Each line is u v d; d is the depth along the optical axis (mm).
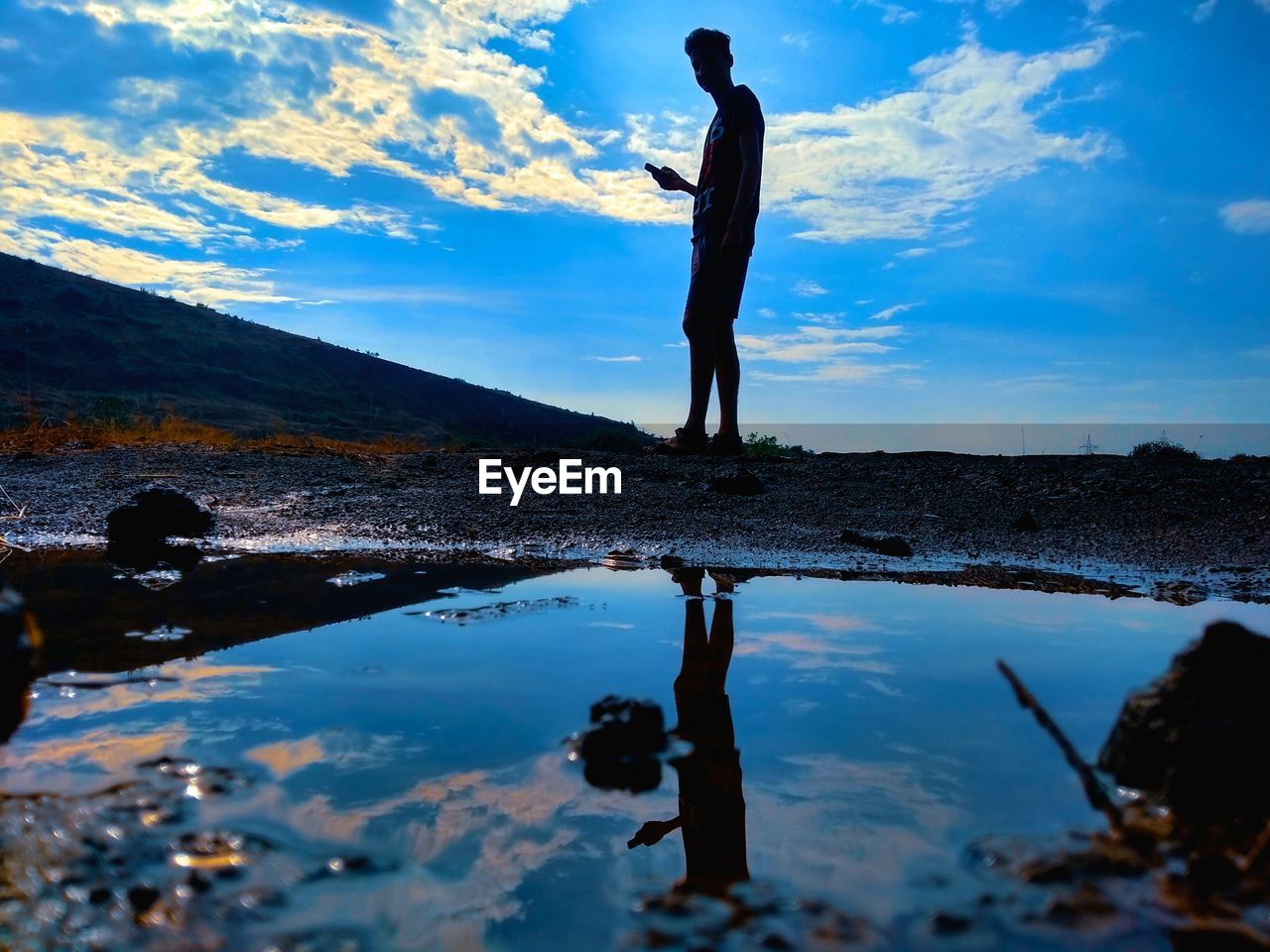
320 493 5738
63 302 87312
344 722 1669
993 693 1922
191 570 3480
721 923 989
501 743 1571
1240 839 1174
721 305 8039
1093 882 1076
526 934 955
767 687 1965
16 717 1438
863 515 5133
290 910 998
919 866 1122
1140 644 2441
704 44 7961
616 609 2854
